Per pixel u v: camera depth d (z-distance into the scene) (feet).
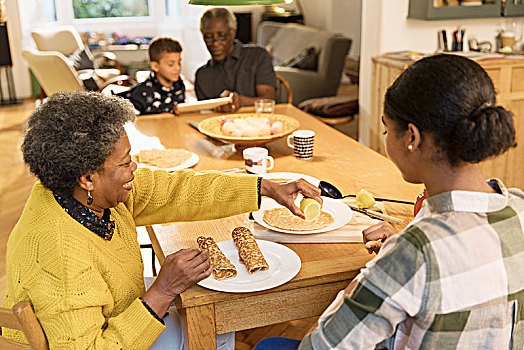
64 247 3.83
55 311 3.71
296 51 15.71
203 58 24.95
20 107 22.07
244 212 5.34
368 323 3.11
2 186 13.62
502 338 3.19
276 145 8.02
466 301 3.02
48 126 3.79
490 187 3.29
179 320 4.96
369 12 13.17
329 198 5.86
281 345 4.49
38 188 4.19
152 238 5.39
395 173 6.77
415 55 11.96
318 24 14.94
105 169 4.00
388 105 3.25
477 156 2.97
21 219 4.12
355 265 4.55
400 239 3.07
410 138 3.17
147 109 10.29
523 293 3.19
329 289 4.50
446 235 3.02
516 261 3.12
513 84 11.60
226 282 4.32
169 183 5.28
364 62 13.71
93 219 4.12
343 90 14.57
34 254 3.84
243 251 4.58
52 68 16.42
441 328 3.06
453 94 2.94
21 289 3.83
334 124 14.21
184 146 8.00
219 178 5.34
